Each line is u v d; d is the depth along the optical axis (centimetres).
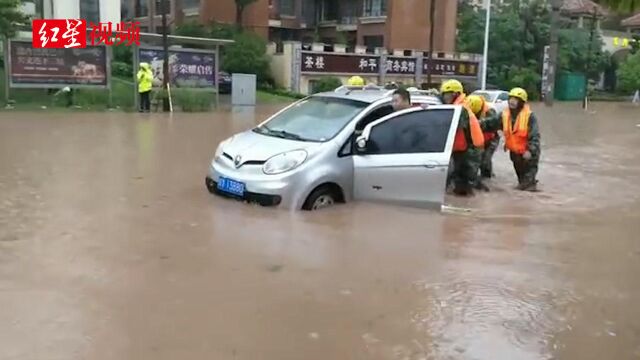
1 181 848
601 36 5538
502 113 953
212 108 2425
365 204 730
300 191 686
